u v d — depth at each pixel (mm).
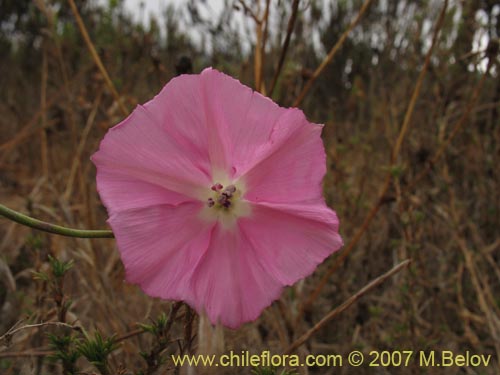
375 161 217
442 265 178
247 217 85
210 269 82
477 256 177
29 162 276
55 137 237
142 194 80
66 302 101
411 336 140
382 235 191
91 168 224
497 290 185
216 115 84
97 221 193
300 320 144
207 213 84
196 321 91
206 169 85
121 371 93
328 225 81
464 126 205
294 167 84
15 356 117
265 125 84
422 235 188
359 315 174
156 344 88
